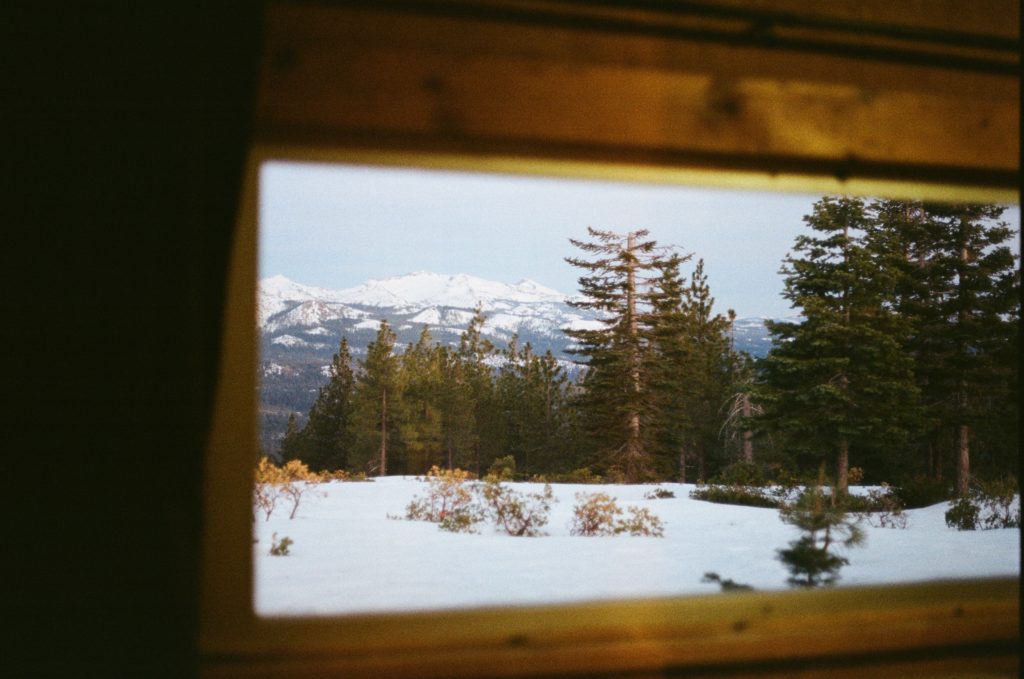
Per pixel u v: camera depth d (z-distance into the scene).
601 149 2.78
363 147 2.57
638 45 2.82
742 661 2.77
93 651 2.24
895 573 7.02
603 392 23.20
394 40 2.59
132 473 2.28
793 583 5.98
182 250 2.30
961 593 3.29
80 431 2.26
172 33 2.29
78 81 2.24
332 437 33.06
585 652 2.65
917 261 19.41
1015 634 3.05
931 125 3.18
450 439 30.34
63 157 2.24
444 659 2.54
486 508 11.34
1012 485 11.54
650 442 22.73
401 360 29.75
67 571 2.24
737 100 2.94
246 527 2.69
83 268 2.26
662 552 8.36
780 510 11.65
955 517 11.04
